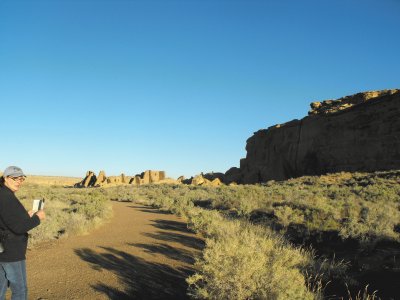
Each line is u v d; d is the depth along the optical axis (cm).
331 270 898
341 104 7412
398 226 1367
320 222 1425
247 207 2009
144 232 1564
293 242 1288
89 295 738
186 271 920
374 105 6200
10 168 504
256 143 9581
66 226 1562
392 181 3638
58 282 826
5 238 490
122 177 10894
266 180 8644
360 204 1922
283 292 612
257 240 929
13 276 497
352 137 6438
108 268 950
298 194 2661
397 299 696
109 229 1659
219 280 655
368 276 862
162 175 10875
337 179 4672
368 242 1119
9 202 484
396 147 5584
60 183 13950
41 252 1152
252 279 661
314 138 7375
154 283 818
